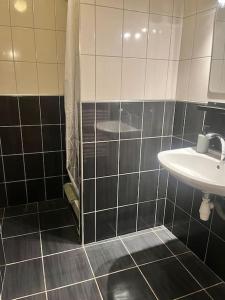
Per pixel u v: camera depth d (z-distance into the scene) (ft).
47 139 7.71
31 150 7.63
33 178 7.91
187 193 5.82
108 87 5.12
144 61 5.30
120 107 5.36
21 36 6.72
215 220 5.07
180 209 6.15
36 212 7.56
